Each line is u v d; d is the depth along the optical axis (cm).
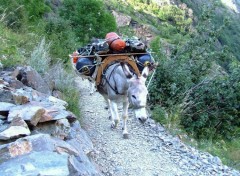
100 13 3834
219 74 1392
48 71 981
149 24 10025
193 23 13000
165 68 1188
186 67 1321
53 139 492
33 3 2084
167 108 1140
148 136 879
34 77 780
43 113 561
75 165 445
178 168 733
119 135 849
